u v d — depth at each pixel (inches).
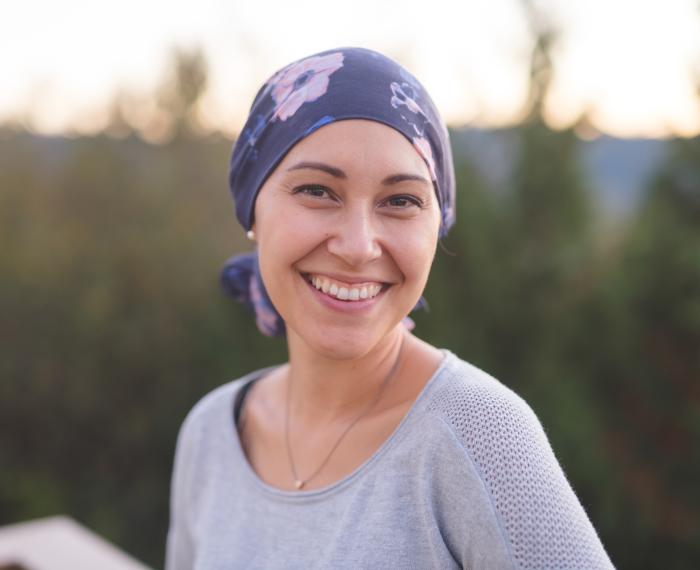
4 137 332.2
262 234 43.1
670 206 285.3
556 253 289.9
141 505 339.3
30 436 328.2
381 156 38.6
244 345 318.7
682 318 279.6
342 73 39.6
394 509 39.7
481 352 289.1
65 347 323.3
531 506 35.4
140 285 327.6
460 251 286.4
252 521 47.4
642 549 297.0
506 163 299.3
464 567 37.8
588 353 297.1
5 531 85.3
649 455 296.7
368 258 38.9
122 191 331.0
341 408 45.7
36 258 318.7
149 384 332.2
